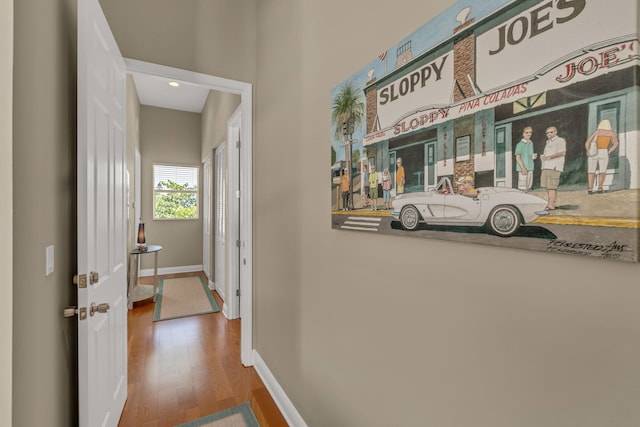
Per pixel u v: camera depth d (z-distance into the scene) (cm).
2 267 71
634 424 50
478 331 75
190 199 570
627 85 49
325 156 141
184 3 205
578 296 57
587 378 56
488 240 71
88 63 119
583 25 54
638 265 50
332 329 137
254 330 236
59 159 125
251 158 232
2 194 71
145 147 533
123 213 187
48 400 112
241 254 243
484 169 71
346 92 122
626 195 49
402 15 95
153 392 202
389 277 103
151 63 194
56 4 121
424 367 90
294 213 172
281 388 189
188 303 385
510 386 68
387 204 102
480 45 72
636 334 50
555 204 59
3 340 71
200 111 568
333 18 133
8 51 73
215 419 177
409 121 92
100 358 139
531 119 62
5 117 72
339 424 132
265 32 213
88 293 121
